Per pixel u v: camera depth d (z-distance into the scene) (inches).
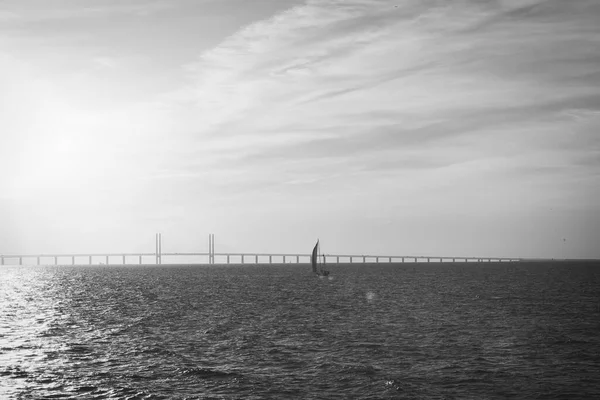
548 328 3029.0
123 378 1934.1
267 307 4311.0
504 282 7637.8
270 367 2092.8
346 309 4084.6
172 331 3041.3
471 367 2074.3
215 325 3267.7
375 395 1713.8
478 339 2674.7
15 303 4923.7
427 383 1851.6
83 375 1979.6
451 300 4781.0
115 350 2460.6
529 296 5142.7
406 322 3309.5
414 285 7076.8
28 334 2965.1
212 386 1828.2
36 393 1747.0
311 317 3607.3
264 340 2694.4
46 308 4434.1
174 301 4995.1
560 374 1969.7
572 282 7514.8
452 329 3006.9
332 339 2704.2
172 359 2255.2
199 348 2498.8
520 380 1887.3
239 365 2133.4
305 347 2496.3
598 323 3228.3
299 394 1727.4
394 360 2202.3
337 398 1686.8
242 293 5910.4
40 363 2183.8
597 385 1828.2
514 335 2787.9
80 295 5876.0
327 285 7249.0
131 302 4940.9
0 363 2178.9
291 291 6122.1
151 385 1839.3
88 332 3029.0
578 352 2343.8
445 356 2273.6
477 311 3892.7
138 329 3132.4
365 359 2223.2
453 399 1675.7
